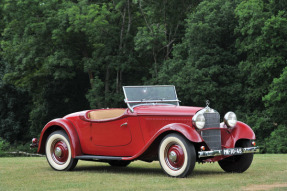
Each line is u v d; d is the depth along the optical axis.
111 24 37.16
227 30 33.09
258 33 30.20
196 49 32.25
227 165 8.88
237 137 8.37
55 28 34.47
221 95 31.59
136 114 8.57
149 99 9.11
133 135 8.62
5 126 43.88
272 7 30.88
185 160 7.68
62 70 34.91
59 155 9.45
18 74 38.34
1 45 39.69
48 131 9.97
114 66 35.34
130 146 8.69
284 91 27.89
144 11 38.66
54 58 33.59
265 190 6.20
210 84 30.88
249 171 8.79
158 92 9.30
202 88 30.52
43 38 35.19
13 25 36.59
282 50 28.98
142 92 9.11
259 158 11.80
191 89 30.95
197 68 32.34
